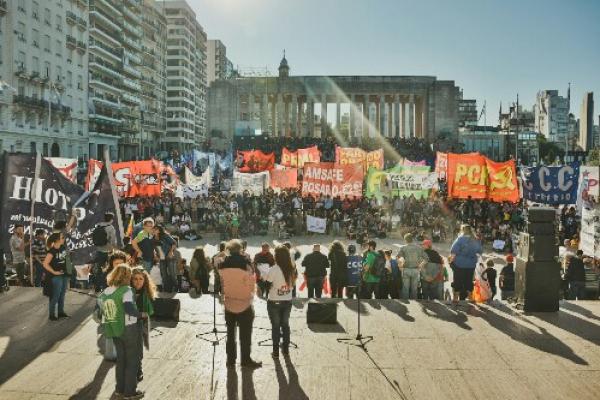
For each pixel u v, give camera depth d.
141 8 98.56
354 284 13.34
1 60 51.66
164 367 8.16
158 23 111.12
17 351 8.75
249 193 31.45
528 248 11.19
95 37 78.94
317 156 34.91
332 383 7.58
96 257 12.09
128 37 94.50
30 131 57.81
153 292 7.77
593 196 21.59
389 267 13.20
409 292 13.14
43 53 59.31
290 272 8.64
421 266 12.93
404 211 29.47
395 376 7.82
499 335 9.64
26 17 55.50
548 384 7.56
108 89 83.31
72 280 13.66
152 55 107.38
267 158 34.78
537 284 11.13
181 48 119.62
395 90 103.25
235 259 8.18
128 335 6.87
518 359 8.49
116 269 6.96
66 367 8.10
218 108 101.50
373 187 28.66
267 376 7.82
